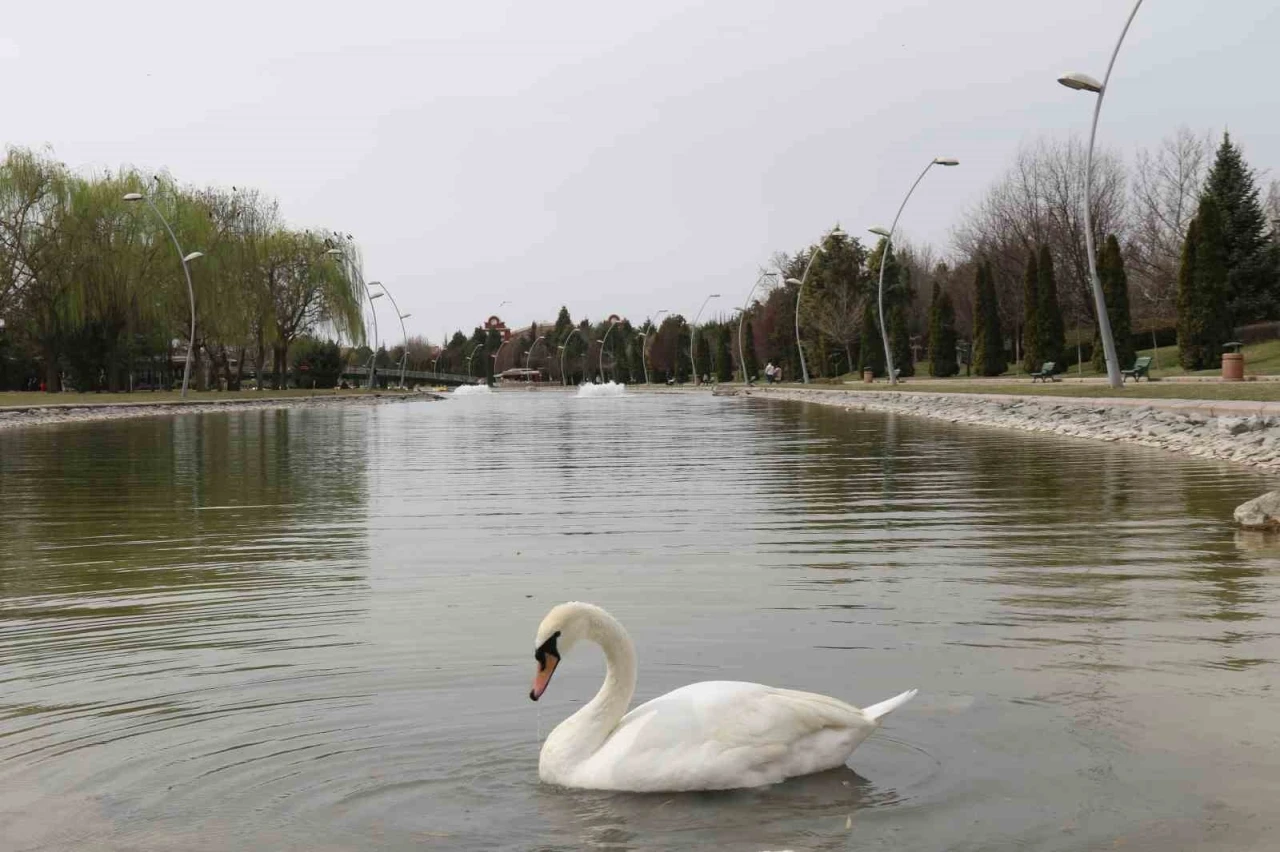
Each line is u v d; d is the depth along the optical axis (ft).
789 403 193.77
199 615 27.99
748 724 16.34
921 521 43.27
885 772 16.80
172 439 103.50
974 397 136.05
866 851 14.20
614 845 14.51
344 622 27.02
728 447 87.25
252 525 44.65
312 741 18.48
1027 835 14.60
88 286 217.77
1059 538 38.34
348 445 94.84
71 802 16.14
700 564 34.55
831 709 16.80
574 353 598.34
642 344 536.42
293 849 14.55
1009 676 21.61
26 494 56.34
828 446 85.66
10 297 218.79
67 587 31.81
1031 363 217.36
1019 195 276.82
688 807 15.61
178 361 384.27
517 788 16.47
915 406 146.61
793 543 38.47
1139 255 260.62
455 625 26.55
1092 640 24.30
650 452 83.76
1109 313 196.65
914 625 25.93
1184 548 35.91
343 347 376.89
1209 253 183.52
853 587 30.53
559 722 19.31
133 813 15.72
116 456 82.28
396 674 22.30
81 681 22.09
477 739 18.52
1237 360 132.67
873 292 340.59
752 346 399.85
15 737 18.81
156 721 19.57
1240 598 28.37
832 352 341.62
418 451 87.35
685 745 16.20
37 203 216.95
